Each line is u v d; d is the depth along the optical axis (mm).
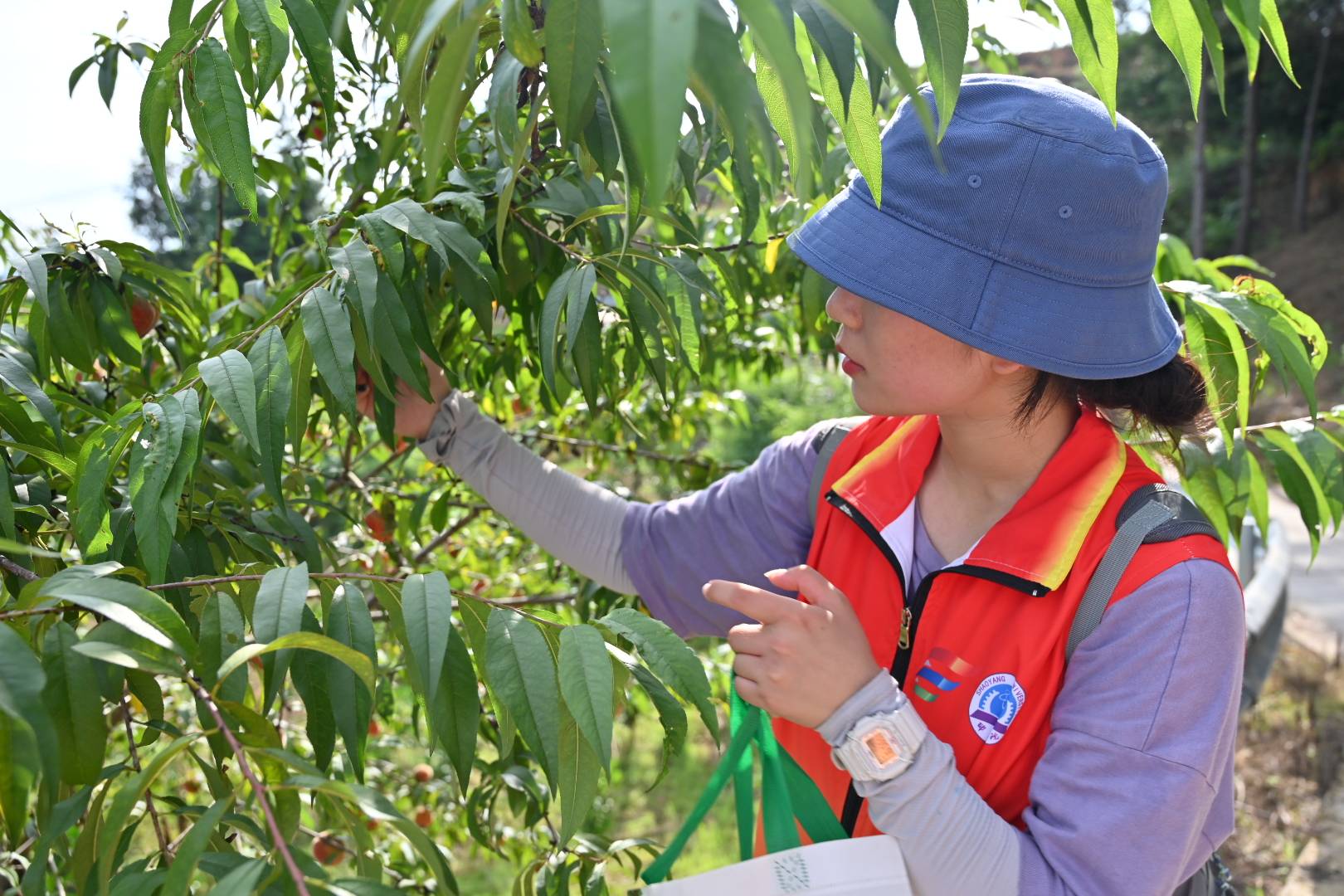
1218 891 1062
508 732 743
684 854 3934
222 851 772
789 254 1742
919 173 861
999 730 893
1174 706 815
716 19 410
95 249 1141
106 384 1285
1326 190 17359
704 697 705
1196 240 16141
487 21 789
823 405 7824
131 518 871
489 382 1773
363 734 724
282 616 676
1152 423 986
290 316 955
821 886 823
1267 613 2373
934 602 938
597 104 862
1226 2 624
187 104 828
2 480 821
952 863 808
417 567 1920
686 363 1159
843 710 826
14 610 647
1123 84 19078
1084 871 803
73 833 874
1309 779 3344
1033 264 844
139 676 784
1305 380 1253
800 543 1161
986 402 927
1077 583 877
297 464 1100
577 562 1281
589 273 956
